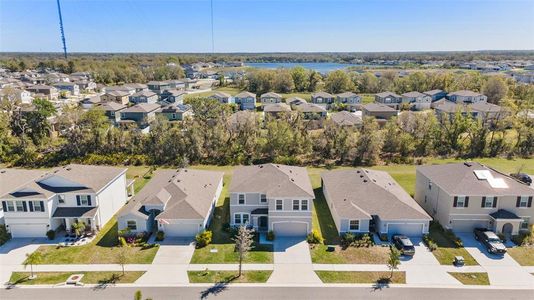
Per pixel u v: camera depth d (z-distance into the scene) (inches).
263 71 5629.9
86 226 1401.3
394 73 5644.7
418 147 2410.2
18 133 2522.1
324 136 2357.3
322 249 1285.7
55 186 1424.7
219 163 2249.0
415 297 1035.9
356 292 1056.8
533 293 1052.5
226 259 1224.8
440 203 1453.0
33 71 7751.0
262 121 2878.9
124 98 4323.3
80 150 2322.8
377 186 1494.8
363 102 4377.5
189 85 6043.3
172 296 1039.6
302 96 4955.7
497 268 1171.3
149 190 1535.4
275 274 1141.7
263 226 1440.7
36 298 1033.5
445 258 1226.0
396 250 1128.2
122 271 1155.9
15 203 1346.0
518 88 4279.0
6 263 1206.3
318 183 1919.3
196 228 1364.4
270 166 1582.2
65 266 1185.4
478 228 1380.4
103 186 1459.2
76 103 4069.9
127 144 2342.5
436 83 4854.8
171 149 2282.2
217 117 2610.7
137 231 1373.0
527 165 2197.3
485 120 2571.4
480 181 1403.8
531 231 1358.3
